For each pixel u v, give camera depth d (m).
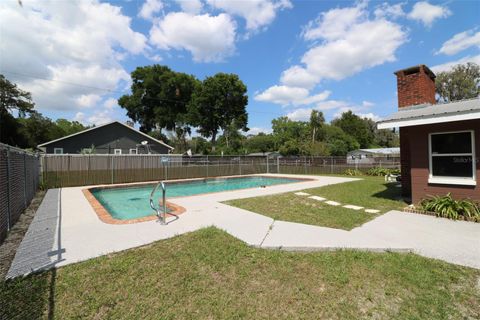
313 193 9.24
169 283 2.90
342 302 2.56
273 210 6.52
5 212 4.59
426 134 6.34
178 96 42.28
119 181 14.49
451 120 5.47
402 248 3.79
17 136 33.16
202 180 16.88
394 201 7.57
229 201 7.75
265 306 2.52
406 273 3.08
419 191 6.47
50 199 8.73
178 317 2.35
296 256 3.64
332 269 3.22
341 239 4.23
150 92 42.56
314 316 2.37
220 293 2.73
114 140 26.59
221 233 4.54
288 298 2.64
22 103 33.16
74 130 50.94
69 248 3.86
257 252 3.75
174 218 5.71
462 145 5.80
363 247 3.87
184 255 3.62
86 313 2.38
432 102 8.62
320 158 22.20
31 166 8.60
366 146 52.19
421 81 7.99
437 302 2.54
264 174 21.33
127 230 4.79
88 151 22.83
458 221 5.28
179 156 18.80
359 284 2.88
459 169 5.85
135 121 45.06
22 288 2.75
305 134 44.84
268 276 3.08
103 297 2.62
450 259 3.44
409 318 2.33
